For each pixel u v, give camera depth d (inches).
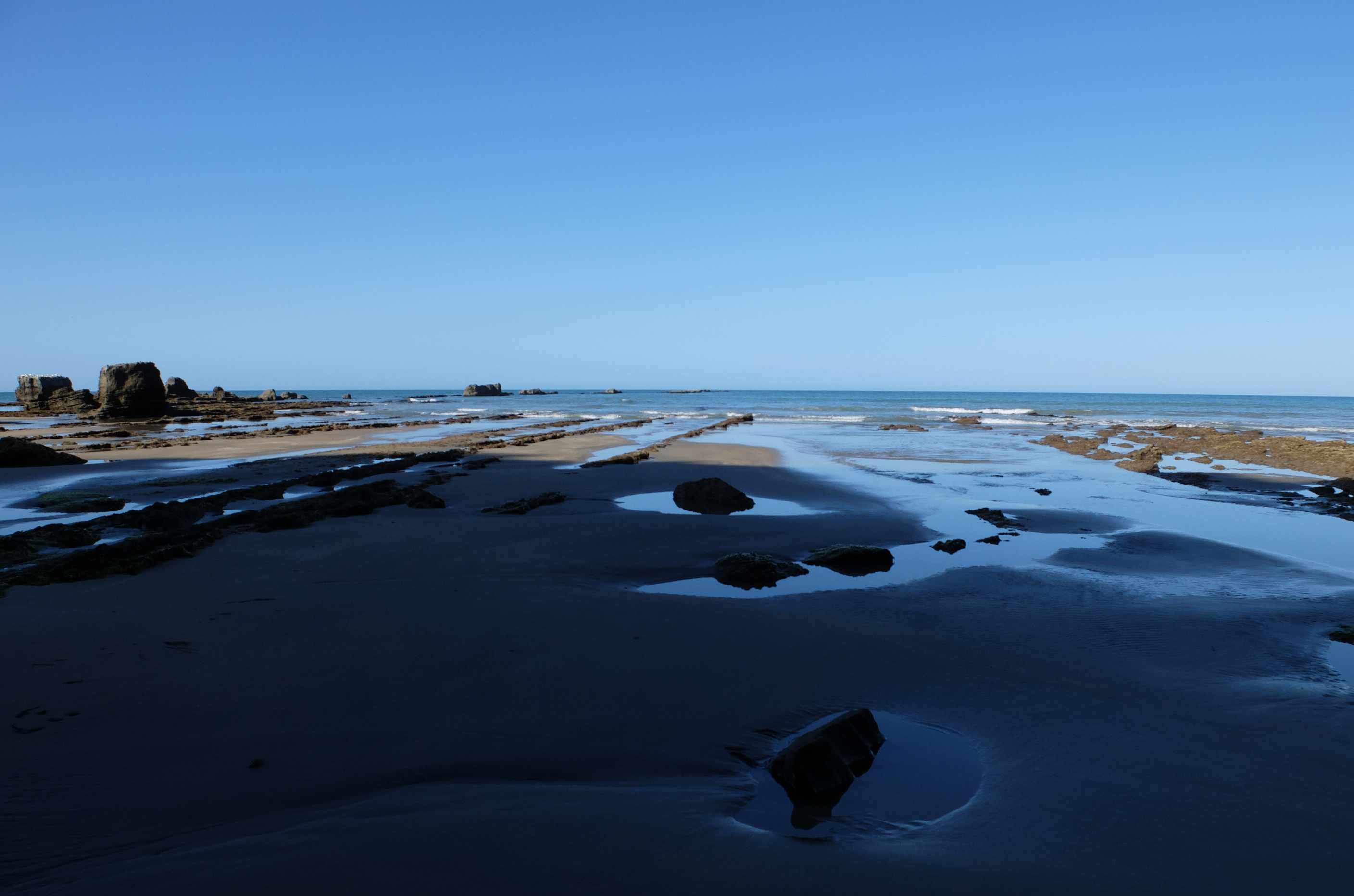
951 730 232.4
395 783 186.7
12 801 170.6
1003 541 545.3
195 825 162.9
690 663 279.1
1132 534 566.9
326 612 331.9
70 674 250.7
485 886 135.0
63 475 909.2
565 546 496.7
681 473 905.5
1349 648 319.0
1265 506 720.3
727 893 137.0
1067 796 186.9
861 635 315.9
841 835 168.4
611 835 156.9
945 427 2055.9
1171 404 4439.0
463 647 289.7
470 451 1210.0
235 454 1187.3
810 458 1159.0
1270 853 159.6
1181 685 270.2
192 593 362.3
